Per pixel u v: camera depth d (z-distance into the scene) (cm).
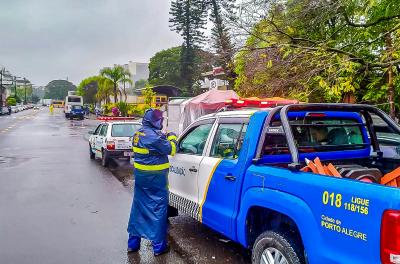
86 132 2962
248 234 392
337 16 811
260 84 963
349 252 276
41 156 1545
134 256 489
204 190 471
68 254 496
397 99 852
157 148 472
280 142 427
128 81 5000
